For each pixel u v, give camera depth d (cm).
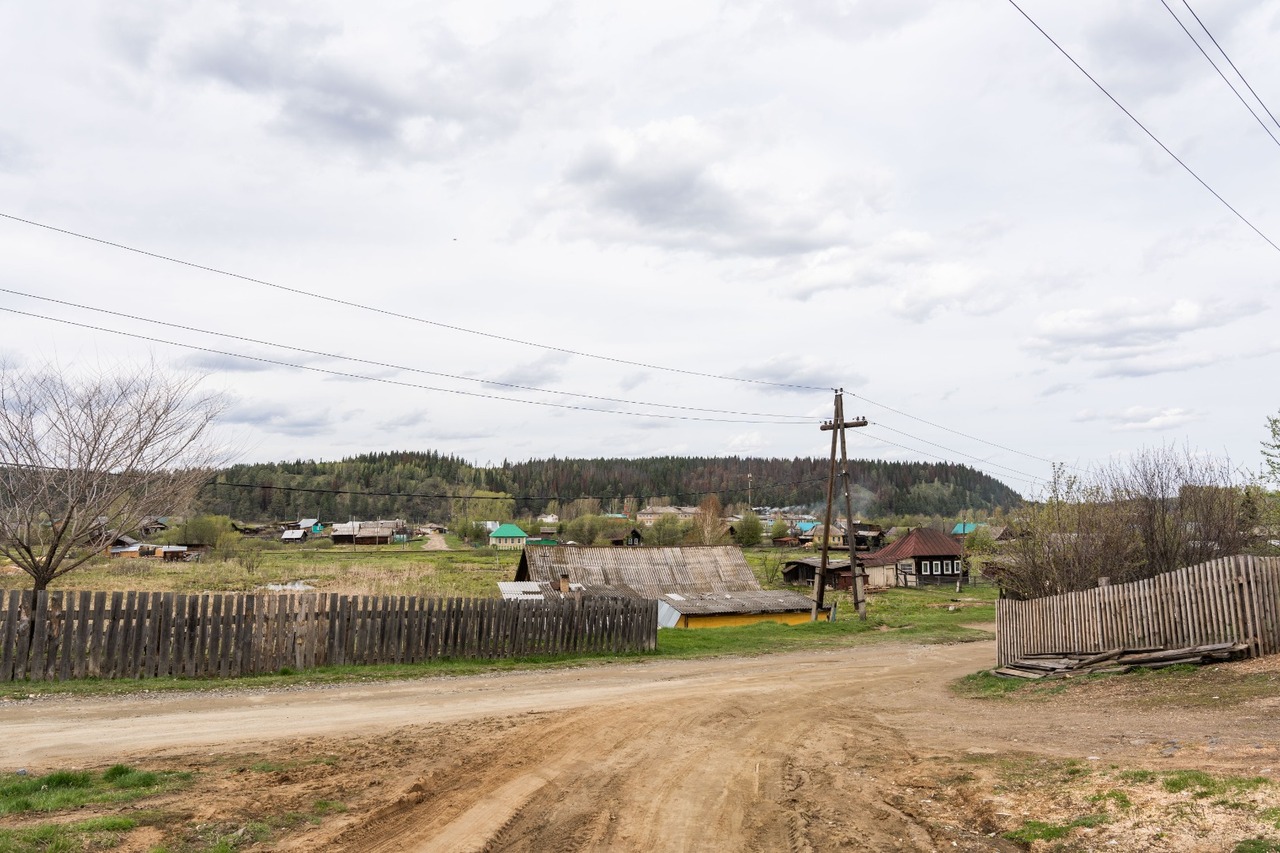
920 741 1059
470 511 13738
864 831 693
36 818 654
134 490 1814
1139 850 567
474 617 1939
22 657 1416
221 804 718
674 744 1076
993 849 626
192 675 1543
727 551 4400
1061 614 1689
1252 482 2098
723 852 661
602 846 673
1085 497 2177
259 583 4534
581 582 3938
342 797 768
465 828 700
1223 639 1345
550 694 1495
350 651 1748
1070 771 779
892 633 2956
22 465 1689
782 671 1917
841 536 10506
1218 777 672
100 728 1092
